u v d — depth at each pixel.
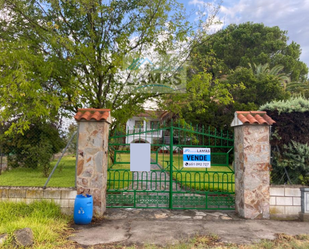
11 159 9.99
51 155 9.91
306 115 7.34
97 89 9.70
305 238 5.30
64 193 6.72
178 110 11.23
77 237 5.22
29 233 4.75
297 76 31.89
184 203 7.46
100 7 9.28
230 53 31.72
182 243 4.86
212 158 7.51
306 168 7.09
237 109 18.36
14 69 7.43
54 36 8.48
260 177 6.79
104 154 6.92
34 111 7.36
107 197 7.38
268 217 6.72
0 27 9.57
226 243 4.98
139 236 5.30
